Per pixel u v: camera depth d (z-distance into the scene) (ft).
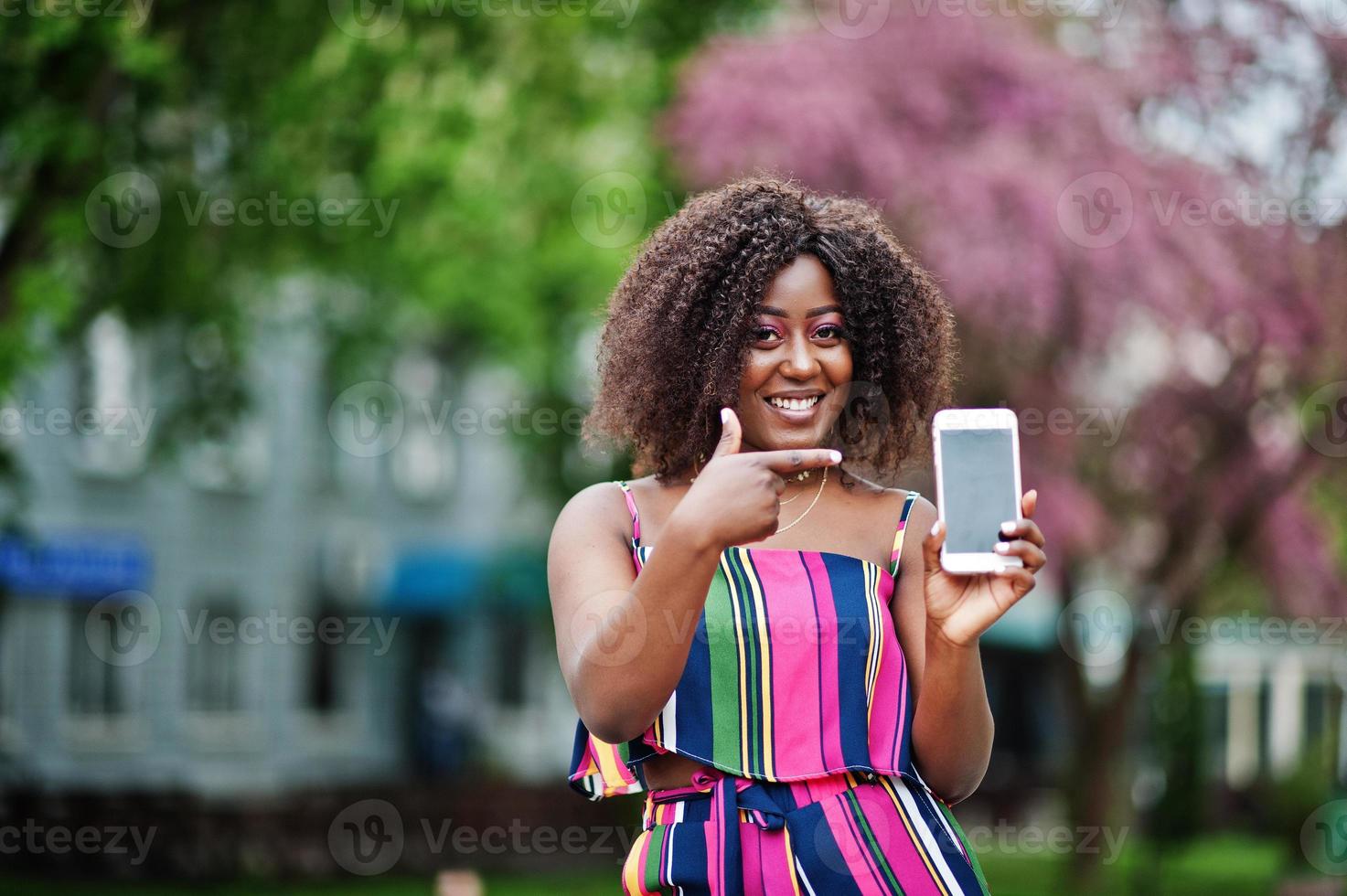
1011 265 38.60
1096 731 52.13
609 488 9.09
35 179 32.22
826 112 39.60
